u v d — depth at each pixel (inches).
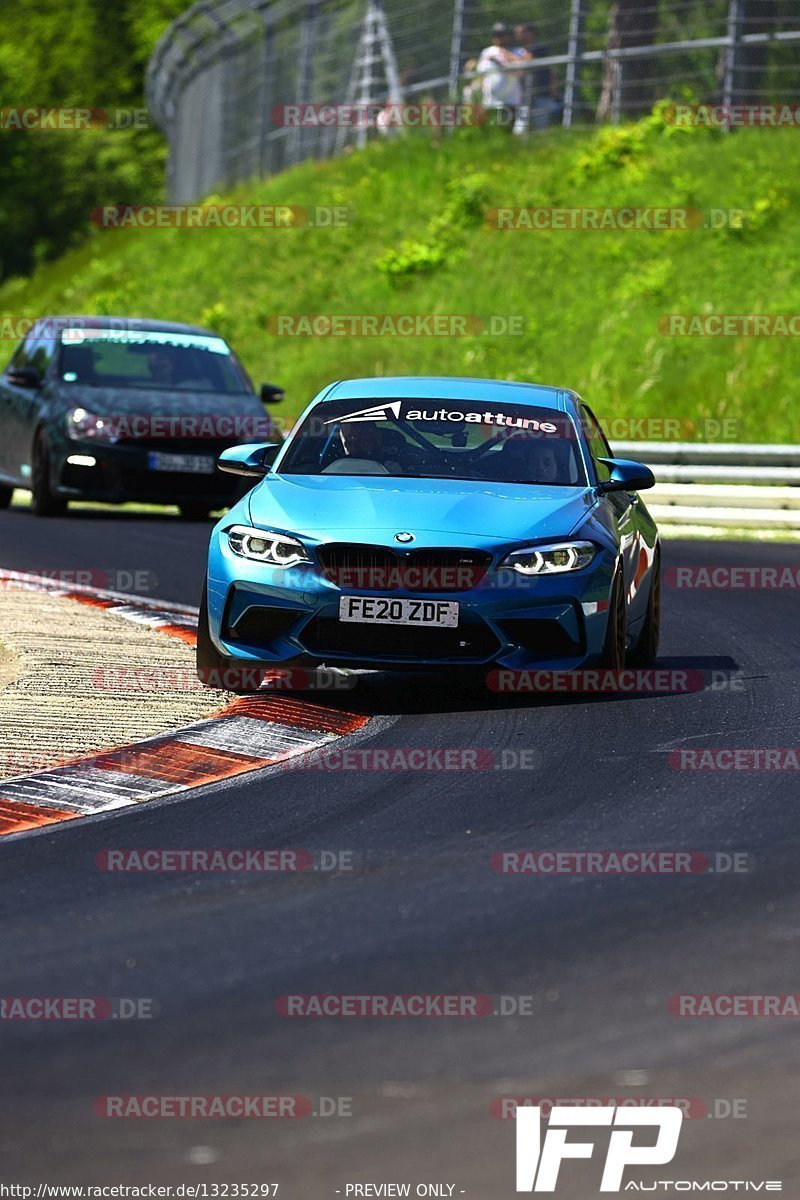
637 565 1332.4
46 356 2472.9
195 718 1124.5
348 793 957.8
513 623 1198.9
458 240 4018.2
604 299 3575.3
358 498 1243.2
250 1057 579.2
